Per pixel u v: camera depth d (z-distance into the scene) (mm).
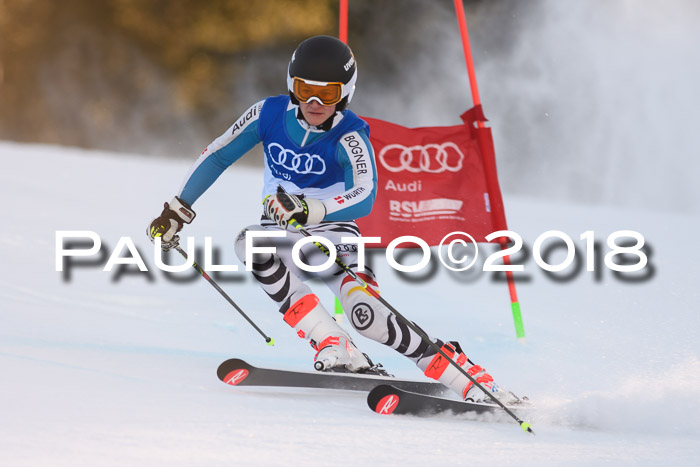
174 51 84812
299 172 12125
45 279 18891
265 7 83438
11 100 85812
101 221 27516
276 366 13312
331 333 11758
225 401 10180
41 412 8797
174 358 12852
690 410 10781
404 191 16688
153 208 31609
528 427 9883
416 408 10352
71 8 85500
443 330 17484
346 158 11898
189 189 12656
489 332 17422
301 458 7980
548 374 13906
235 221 29938
